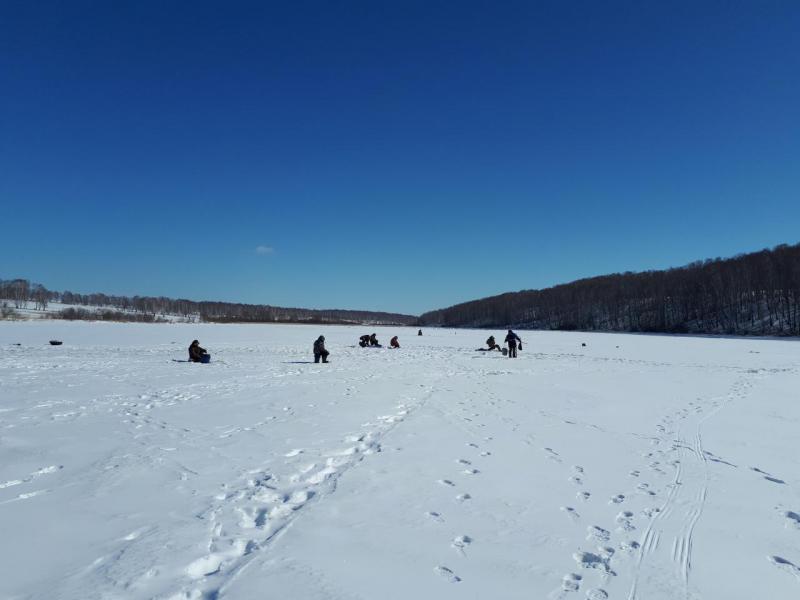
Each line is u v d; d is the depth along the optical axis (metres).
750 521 5.49
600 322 103.50
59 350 27.47
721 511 5.76
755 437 9.31
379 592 3.82
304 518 5.16
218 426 9.05
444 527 5.11
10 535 4.46
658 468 7.34
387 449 7.95
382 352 31.66
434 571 4.20
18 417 9.25
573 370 21.56
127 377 15.52
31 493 5.52
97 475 6.16
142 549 4.27
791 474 7.15
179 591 3.63
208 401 11.63
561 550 4.70
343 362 23.33
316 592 3.76
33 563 3.97
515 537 4.94
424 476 6.67
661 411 11.88
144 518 4.94
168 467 6.57
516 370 21.14
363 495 5.90
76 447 7.34
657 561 4.54
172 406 10.88
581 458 7.77
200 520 4.95
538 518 5.43
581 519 5.44
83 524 4.75
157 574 3.88
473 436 8.97
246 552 4.40
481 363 24.39
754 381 18.03
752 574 4.34
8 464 6.45
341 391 13.72
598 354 32.19
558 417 10.95
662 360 27.62
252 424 9.30
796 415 11.48
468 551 4.60
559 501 5.95
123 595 3.56
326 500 5.70
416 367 21.47
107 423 8.98
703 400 13.59
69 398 11.41
